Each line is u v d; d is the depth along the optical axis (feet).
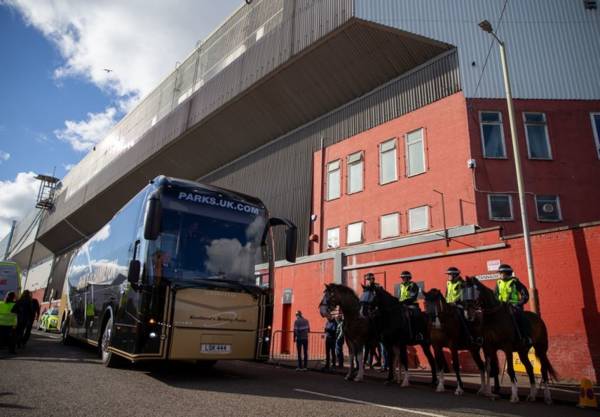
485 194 57.67
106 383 27.07
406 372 34.42
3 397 21.29
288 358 61.67
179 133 110.83
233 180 106.01
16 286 71.15
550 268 43.62
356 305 36.65
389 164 69.82
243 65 92.43
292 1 83.46
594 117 60.18
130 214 37.91
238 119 97.14
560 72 62.18
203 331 29.50
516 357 44.96
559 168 58.59
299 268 76.79
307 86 81.92
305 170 84.79
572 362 40.40
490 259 48.98
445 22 65.31
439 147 63.16
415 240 57.77
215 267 31.27
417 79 68.85
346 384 33.37
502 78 62.13
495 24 64.90
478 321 29.55
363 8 66.85
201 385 28.35
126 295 32.50
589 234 41.50
